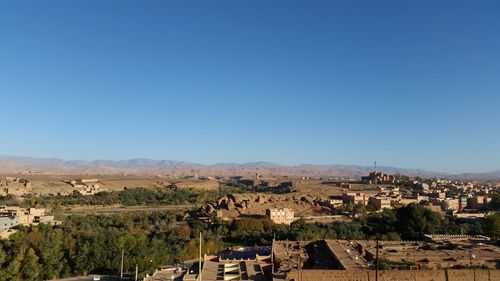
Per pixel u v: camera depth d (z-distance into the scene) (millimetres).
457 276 70375
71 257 99000
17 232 115500
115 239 102375
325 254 89000
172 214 161625
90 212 177000
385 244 95188
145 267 98250
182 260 106438
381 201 173250
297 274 70562
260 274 75562
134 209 191625
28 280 91000
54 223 135000
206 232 126125
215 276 75625
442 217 138375
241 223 132500
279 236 121500
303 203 181375
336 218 150375
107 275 98125
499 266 75625
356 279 70062
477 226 126000
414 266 73938
